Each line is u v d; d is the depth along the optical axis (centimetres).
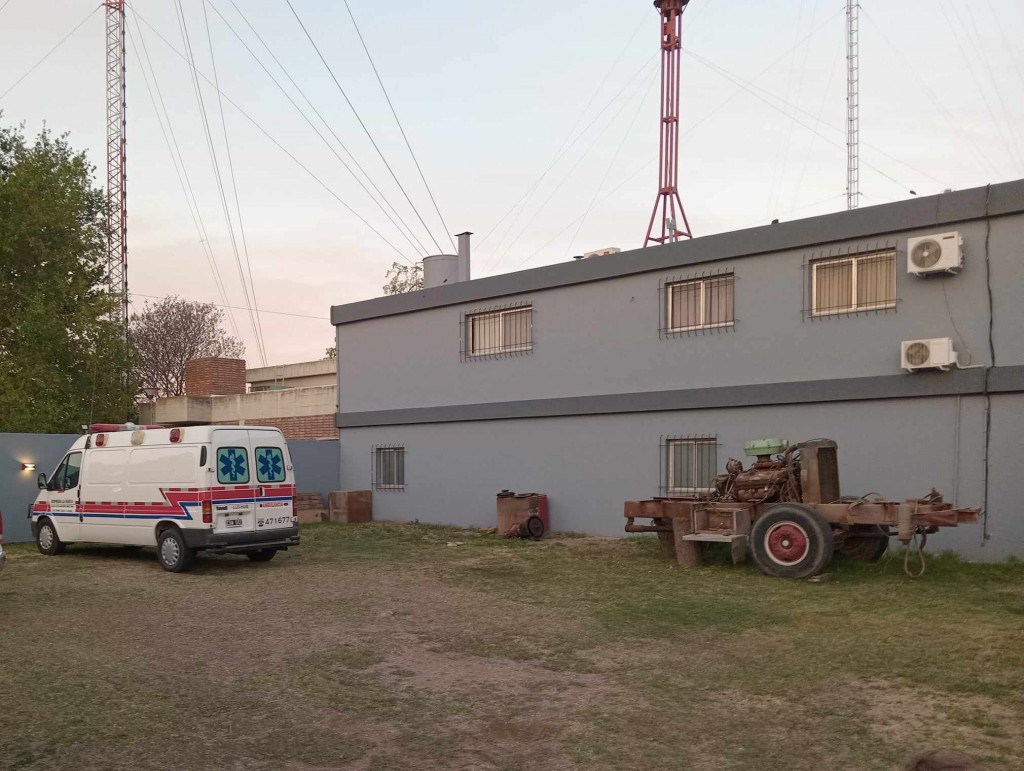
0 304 2550
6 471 1722
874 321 1330
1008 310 1209
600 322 1681
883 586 1070
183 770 514
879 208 1319
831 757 522
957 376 1237
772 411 1439
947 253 1227
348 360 2198
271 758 535
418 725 595
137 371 4888
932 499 1149
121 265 3703
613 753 536
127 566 1370
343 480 2194
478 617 948
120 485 1386
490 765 522
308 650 805
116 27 3869
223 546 1273
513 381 1825
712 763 517
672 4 2253
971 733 555
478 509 1883
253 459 1334
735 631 855
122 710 625
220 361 3162
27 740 562
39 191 2564
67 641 843
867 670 702
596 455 1678
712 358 1516
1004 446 1204
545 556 1427
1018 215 1205
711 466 1518
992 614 905
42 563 1411
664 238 2178
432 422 1980
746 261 1478
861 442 1336
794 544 1139
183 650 806
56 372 2558
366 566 1350
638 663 746
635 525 1369
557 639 839
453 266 2148
